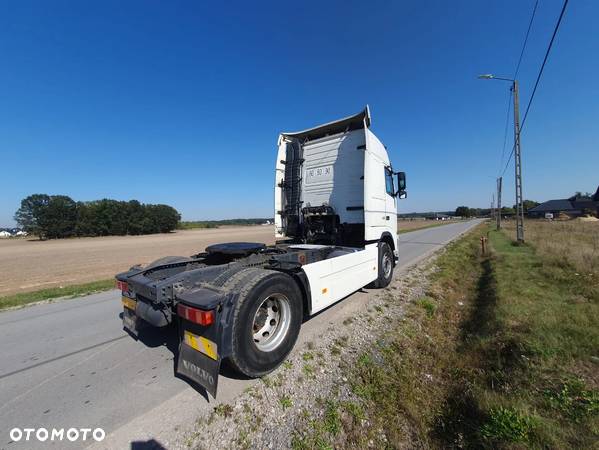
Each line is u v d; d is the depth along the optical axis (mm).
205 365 2570
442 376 3059
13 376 3045
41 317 5020
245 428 2262
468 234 24828
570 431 1981
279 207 6590
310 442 2107
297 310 3367
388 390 2734
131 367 3203
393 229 6938
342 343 3674
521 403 2309
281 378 2926
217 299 2594
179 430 2246
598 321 3824
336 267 4320
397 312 4840
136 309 3422
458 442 2072
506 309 4430
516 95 14906
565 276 6332
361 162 5691
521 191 14906
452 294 6152
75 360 3381
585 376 2693
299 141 6688
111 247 28922
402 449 2070
